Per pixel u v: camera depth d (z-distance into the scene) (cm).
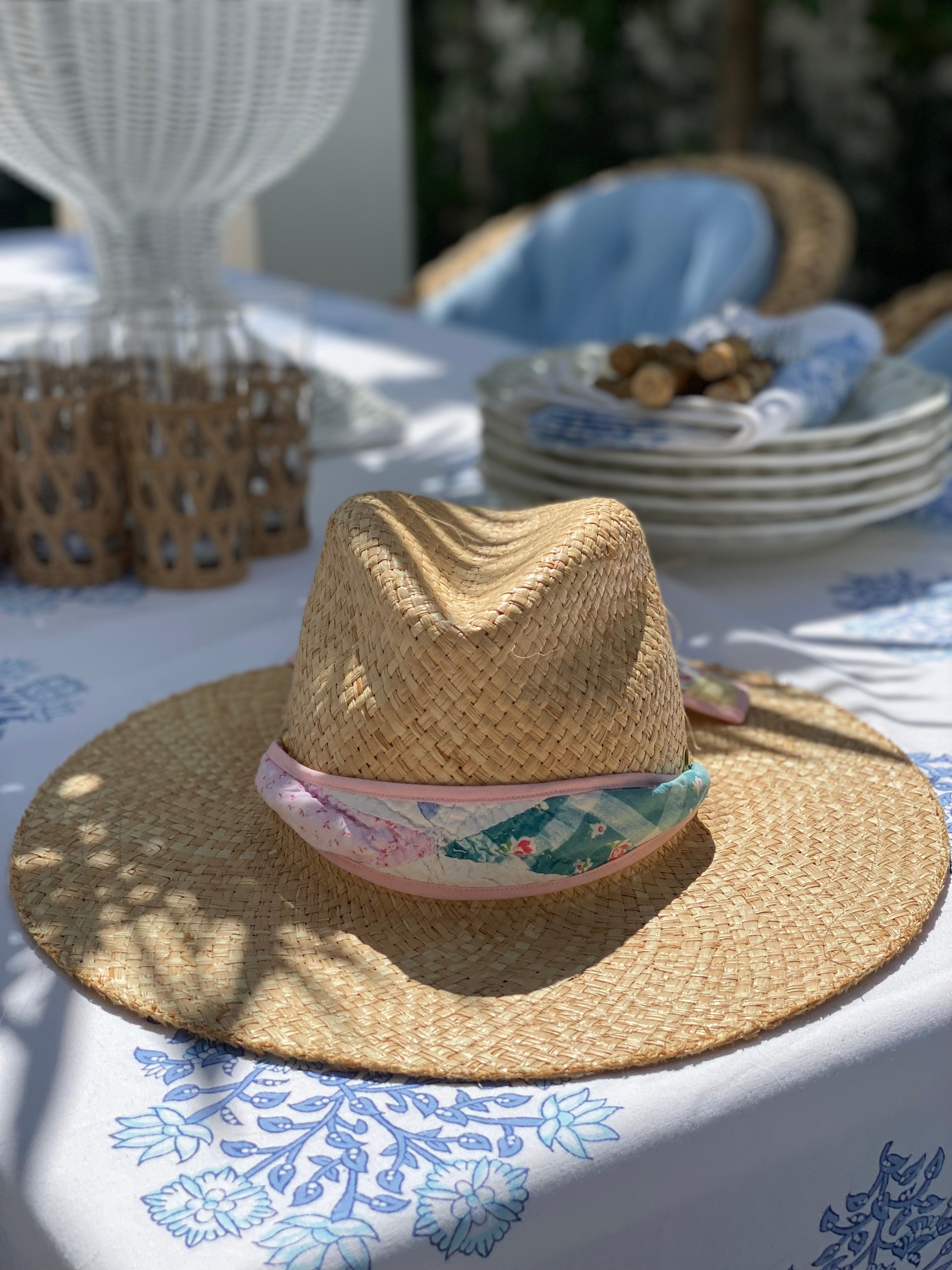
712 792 68
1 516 103
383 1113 48
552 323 237
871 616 97
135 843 63
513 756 57
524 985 53
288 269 305
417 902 59
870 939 55
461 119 432
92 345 97
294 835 63
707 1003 52
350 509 64
